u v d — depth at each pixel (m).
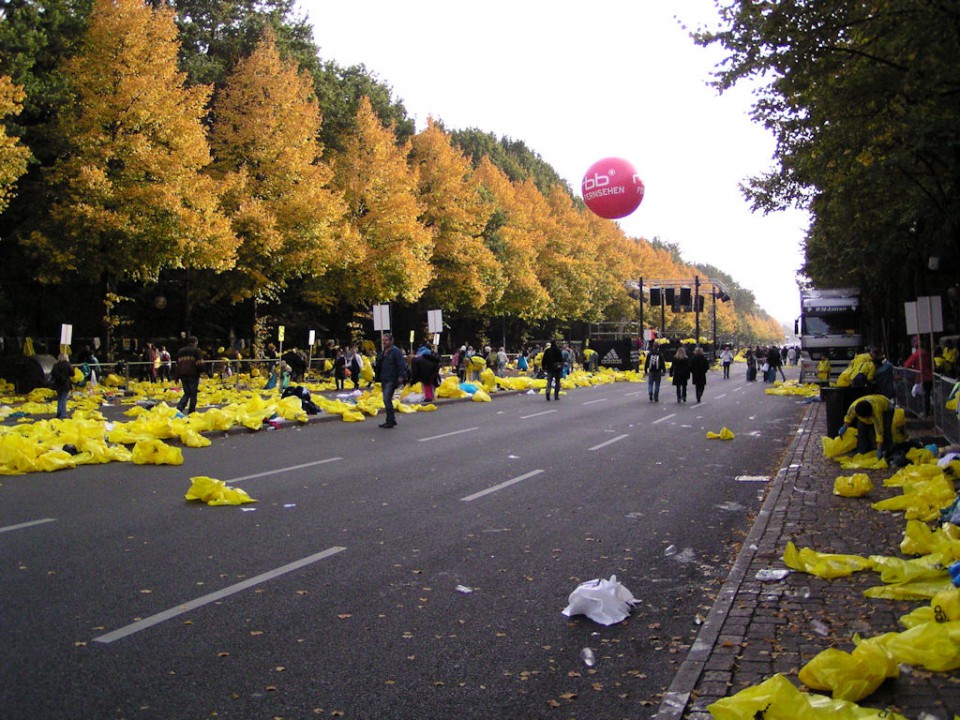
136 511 8.78
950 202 13.98
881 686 3.95
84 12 28.80
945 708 3.71
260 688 4.31
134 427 14.45
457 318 61.44
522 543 7.53
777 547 6.86
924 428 14.87
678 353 26.20
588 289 74.38
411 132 53.72
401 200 40.31
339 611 5.57
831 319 32.75
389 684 4.38
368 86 49.31
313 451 13.97
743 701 3.52
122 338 37.16
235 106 33.97
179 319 42.34
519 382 33.41
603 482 10.89
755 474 11.63
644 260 105.31
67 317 36.56
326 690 4.29
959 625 4.21
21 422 18.03
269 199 33.69
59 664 4.59
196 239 28.44
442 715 4.02
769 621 5.05
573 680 4.45
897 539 6.99
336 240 35.91
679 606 5.73
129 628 5.18
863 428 11.70
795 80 11.98
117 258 28.16
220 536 7.67
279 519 8.45
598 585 5.64
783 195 18.02
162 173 27.88
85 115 27.33
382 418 20.58
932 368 16.12
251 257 33.03
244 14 39.41
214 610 5.55
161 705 4.09
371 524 8.27
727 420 19.89
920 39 10.29
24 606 5.58
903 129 11.73
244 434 16.81
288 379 25.67
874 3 11.10
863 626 4.91
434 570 6.60
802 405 24.64
